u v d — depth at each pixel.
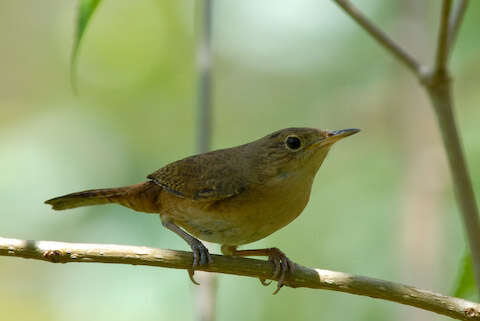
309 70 15.91
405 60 7.23
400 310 11.44
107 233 11.52
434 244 12.21
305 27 15.41
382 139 15.05
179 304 10.98
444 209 12.73
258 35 15.80
